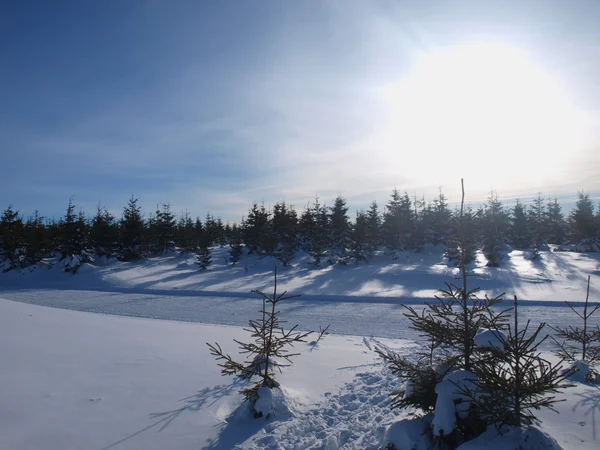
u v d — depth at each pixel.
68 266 41.81
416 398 4.27
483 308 4.34
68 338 9.11
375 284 30.53
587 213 53.81
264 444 4.72
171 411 5.50
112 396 5.82
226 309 21.98
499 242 41.84
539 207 67.94
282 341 6.36
